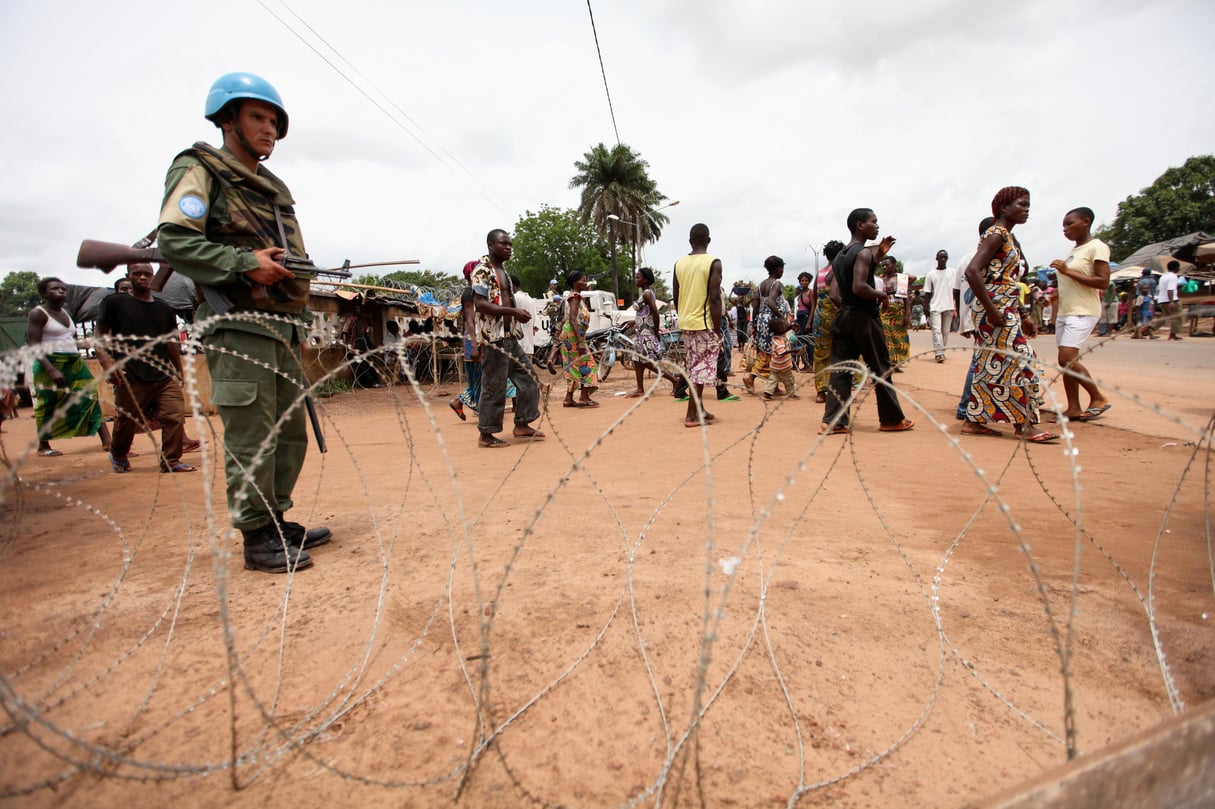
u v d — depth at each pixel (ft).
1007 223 16.43
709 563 4.48
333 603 8.15
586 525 11.00
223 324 8.66
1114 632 6.98
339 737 5.53
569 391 29.86
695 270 22.06
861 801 4.77
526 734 5.54
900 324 26.68
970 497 12.15
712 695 5.96
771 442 18.52
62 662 6.84
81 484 17.04
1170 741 3.48
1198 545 9.27
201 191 8.54
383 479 15.70
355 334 49.24
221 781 5.02
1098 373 31.01
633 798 4.79
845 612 7.52
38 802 4.75
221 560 4.72
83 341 4.81
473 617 7.63
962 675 6.31
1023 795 3.23
